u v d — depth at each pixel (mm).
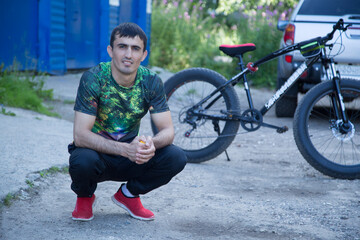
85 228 2723
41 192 3275
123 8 11445
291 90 6559
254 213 3168
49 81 8719
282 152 5277
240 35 12914
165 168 2766
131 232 2715
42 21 8836
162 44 13445
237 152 5270
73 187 2744
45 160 3902
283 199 3504
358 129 4242
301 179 4141
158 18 13703
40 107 6527
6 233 2566
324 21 6352
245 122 4469
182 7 14945
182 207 3250
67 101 7367
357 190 3773
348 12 6434
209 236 2736
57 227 2707
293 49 4348
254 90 10711
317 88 4184
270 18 12758
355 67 6125
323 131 4609
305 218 3080
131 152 2559
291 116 7141
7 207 2934
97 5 10461
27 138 4605
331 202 3432
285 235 2777
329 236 2768
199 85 5035
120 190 2947
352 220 3047
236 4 16422
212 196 3541
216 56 12969
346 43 6098
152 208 3195
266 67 11469
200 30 14211
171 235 2719
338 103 4176
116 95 2666
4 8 8258
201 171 4324
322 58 4277
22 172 3490
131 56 2559
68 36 9688
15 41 8477
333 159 4473
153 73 2762
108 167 2764
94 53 10578
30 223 2734
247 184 3945
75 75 9781
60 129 5391
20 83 6898
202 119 4629
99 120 2750
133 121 2770
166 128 2785
